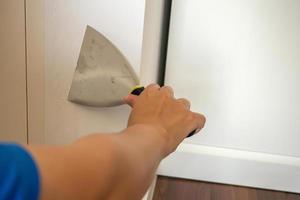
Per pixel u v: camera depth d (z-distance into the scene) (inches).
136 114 16.0
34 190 8.6
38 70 34.3
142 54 32.3
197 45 45.5
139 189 12.1
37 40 33.1
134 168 11.6
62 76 34.0
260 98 46.9
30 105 36.0
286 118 47.6
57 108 35.5
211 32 44.7
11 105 36.3
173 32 45.4
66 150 10.3
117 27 31.2
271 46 44.4
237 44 44.8
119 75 31.9
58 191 9.4
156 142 13.5
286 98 46.5
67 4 31.3
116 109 34.6
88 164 10.3
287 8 42.6
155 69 43.1
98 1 30.8
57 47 33.0
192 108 48.6
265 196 50.1
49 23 32.3
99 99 33.4
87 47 32.3
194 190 50.2
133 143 12.3
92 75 32.8
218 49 45.3
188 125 16.3
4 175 8.4
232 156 49.9
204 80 47.0
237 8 43.3
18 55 34.0
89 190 10.1
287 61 44.8
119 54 31.6
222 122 48.8
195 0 43.6
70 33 32.3
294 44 44.0
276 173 50.1
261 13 43.2
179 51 46.1
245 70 45.8
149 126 14.5
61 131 36.6
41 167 9.2
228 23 44.0
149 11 33.1
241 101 47.4
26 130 37.2
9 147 8.8
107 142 11.2
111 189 11.0
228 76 46.4
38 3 31.8
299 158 49.4
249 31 44.0
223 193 50.1
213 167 50.9
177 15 44.5
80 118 35.5
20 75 34.9
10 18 32.7
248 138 49.2
